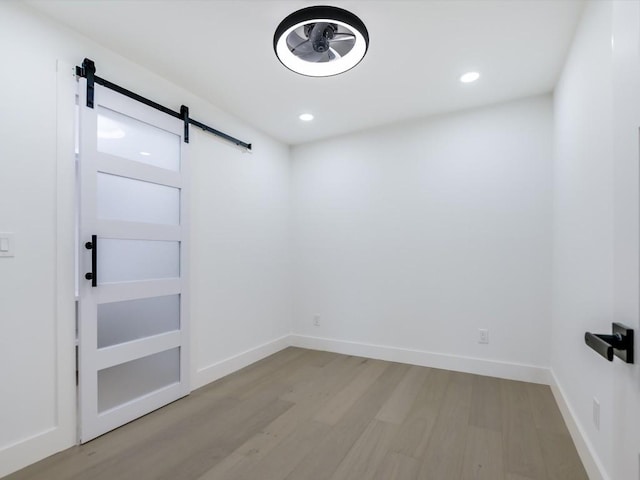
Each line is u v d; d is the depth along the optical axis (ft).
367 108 10.23
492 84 8.80
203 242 9.45
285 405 8.13
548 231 9.32
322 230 12.71
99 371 6.84
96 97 6.77
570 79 7.13
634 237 2.44
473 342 10.18
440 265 10.68
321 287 12.71
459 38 6.87
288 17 5.92
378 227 11.68
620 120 2.69
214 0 5.85
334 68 7.25
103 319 6.93
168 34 6.75
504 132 9.87
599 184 5.29
